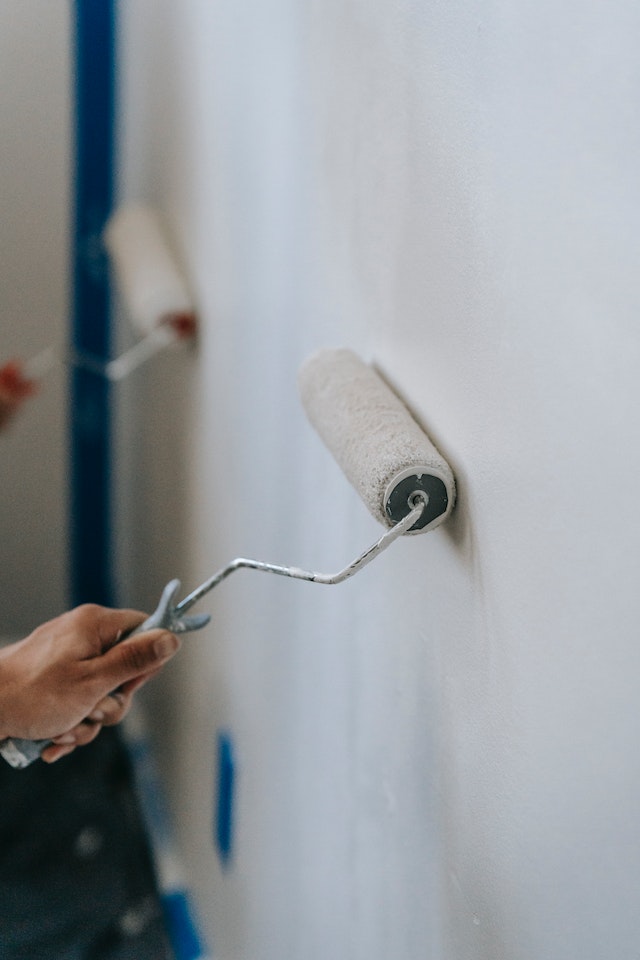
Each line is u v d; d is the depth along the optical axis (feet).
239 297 4.11
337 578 2.23
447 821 2.39
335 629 3.15
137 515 6.94
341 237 2.94
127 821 6.36
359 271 2.81
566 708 1.79
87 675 2.55
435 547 2.38
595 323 1.61
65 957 5.42
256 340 3.90
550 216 1.73
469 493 2.14
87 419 7.61
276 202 3.58
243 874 4.41
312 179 3.18
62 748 2.80
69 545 7.90
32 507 7.75
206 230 4.63
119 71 6.89
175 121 5.19
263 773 4.06
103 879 5.92
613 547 1.60
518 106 1.83
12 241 7.17
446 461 2.23
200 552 5.08
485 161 1.98
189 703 5.47
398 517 2.21
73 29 6.82
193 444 5.14
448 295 2.20
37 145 7.02
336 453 2.40
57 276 7.30
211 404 4.71
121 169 7.00
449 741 2.35
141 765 6.71
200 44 4.57
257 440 3.94
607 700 1.65
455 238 2.15
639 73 1.46
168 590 2.56
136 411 6.79
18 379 6.09
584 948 1.78
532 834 1.95
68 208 7.18
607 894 1.69
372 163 2.66
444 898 2.43
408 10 2.36
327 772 3.28
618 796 1.64
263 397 3.84
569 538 1.73
